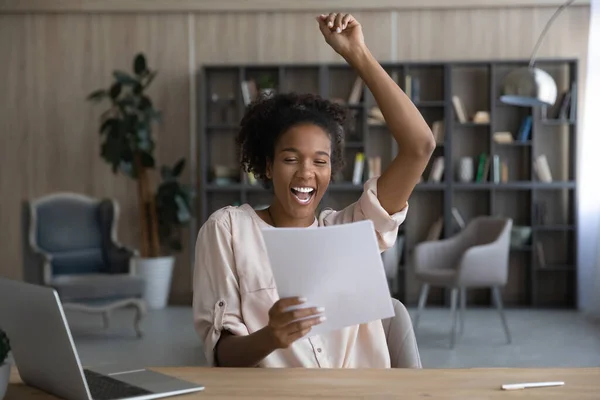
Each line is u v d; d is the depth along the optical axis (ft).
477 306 25.70
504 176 25.77
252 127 6.25
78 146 27.32
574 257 25.66
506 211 26.68
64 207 22.61
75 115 27.27
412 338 6.50
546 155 26.40
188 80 27.07
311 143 5.88
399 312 6.59
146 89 27.12
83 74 27.22
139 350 18.70
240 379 5.16
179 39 27.04
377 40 26.63
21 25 27.27
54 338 4.55
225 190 26.68
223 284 5.92
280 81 25.96
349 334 6.02
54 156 27.32
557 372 5.33
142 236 25.84
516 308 25.55
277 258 4.89
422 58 26.55
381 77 5.80
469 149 26.58
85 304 20.24
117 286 20.45
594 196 25.43
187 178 27.12
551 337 20.54
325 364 5.95
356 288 5.04
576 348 19.07
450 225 25.66
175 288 27.20
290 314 4.96
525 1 26.16
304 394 4.76
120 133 24.66
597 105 25.36
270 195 27.02
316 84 26.81
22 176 27.37
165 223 25.72
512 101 21.53
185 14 27.02
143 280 20.83
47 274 20.43
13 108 27.32
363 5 26.53
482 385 4.97
